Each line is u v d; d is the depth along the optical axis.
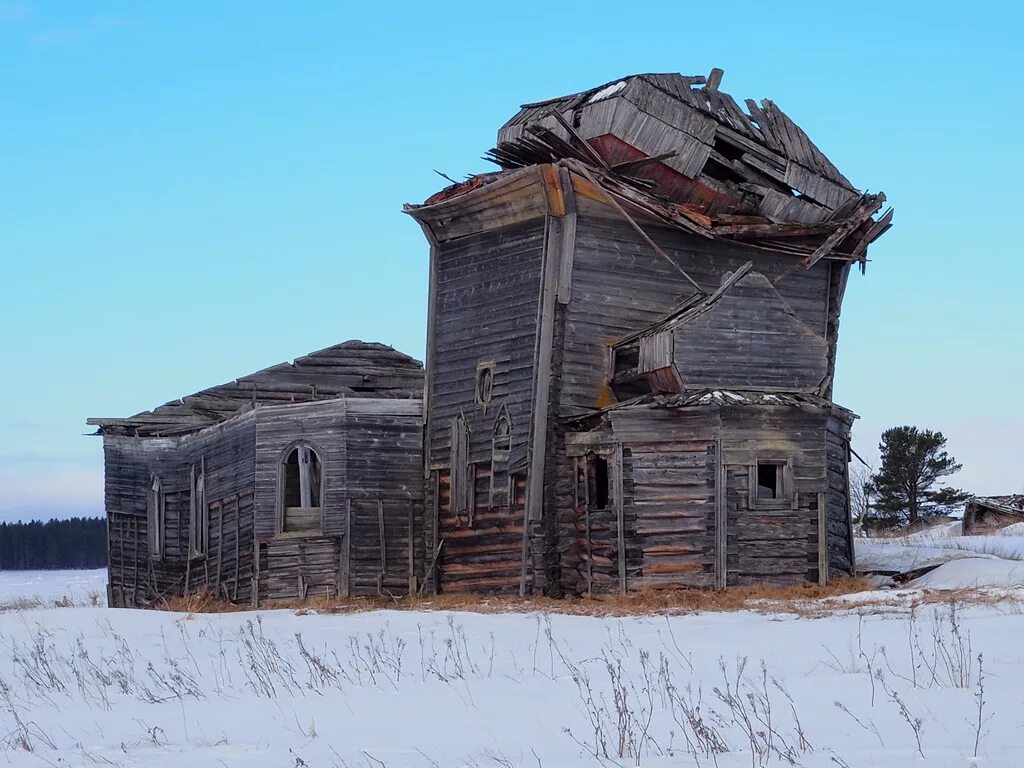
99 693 19.47
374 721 15.73
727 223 35.31
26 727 16.30
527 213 34.56
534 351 33.84
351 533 36.91
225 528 40.50
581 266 33.81
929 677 16.62
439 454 36.72
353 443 37.31
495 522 34.69
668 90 35.66
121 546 47.78
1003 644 18.98
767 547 30.89
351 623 28.19
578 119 36.28
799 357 33.50
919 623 22.22
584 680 17.97
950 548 39.47
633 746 13.50
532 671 19.61
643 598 29.81
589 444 32.41
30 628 28.83
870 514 77.62
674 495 30.89
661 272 34.75
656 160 34.44
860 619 22.69
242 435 39.47
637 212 34.09
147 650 24.86
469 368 36.00
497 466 34.66
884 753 12.46
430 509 36.78
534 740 14.16
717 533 30.48
